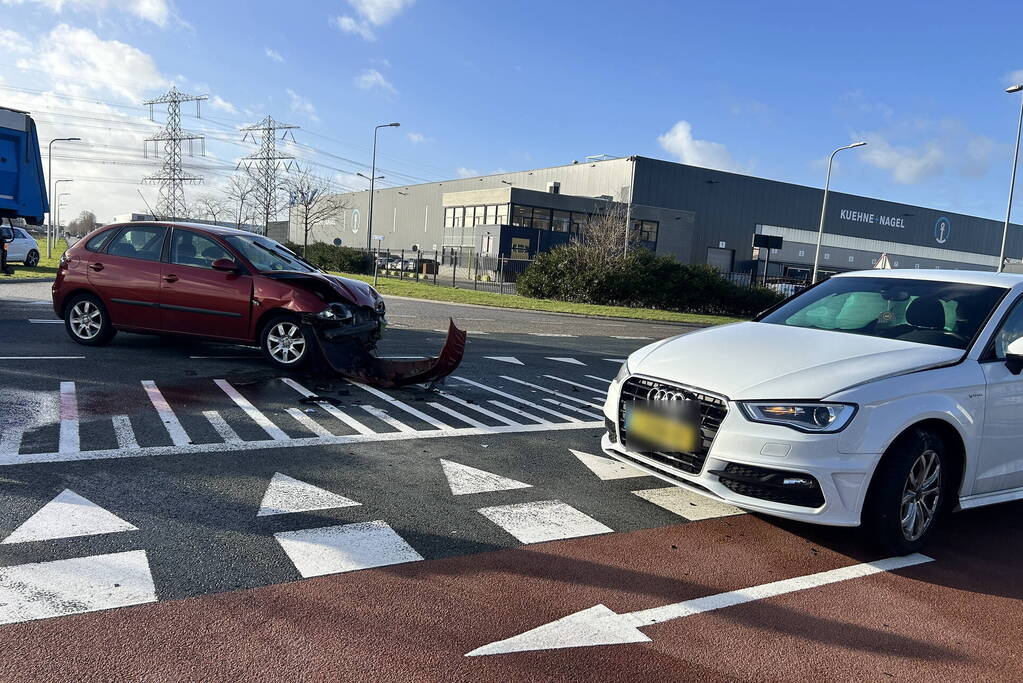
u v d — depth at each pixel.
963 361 4.27
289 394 7.05
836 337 4.61
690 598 3.37
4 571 3.17
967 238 76.62
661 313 26.53
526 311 22.98
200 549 3.53
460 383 8.39
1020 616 3.40
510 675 2.64
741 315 31.59
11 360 7.77
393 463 5.13
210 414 6.09
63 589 3.05
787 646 2.99
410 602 3.15
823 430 3.74
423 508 4.30
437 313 18.50
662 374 4.37
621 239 33.72
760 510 3.83
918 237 72.81
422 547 3.74
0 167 12.70
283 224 81.81
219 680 2.49
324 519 4.02
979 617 3.36
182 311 8.29
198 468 4.71
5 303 13.44
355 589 3.23
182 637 2.75
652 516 4.47
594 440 6.23
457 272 56.34
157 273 8.39
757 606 3.33
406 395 7.47
